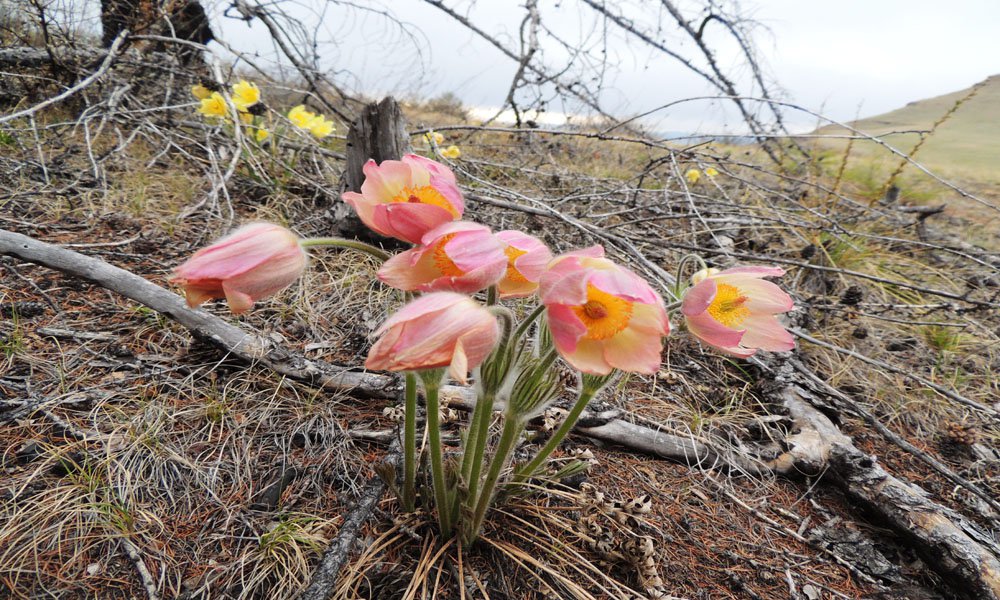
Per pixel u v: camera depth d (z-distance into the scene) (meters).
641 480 0.39
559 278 0.22
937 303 0.68
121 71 0.85
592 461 0.38
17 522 0.29
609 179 0.94
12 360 0.38
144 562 0.29
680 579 0.33
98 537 0.29
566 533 0.34
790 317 0.57
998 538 0.37
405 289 0.24
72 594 0.27
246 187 0.69
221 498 0.33
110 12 0.91
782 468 0.41
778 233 0.81
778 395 0.47
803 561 0.35
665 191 0.73
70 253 0.41
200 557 0.29
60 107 0.82
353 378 0.41
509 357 0.26
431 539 0.32
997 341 0.60
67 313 0.43
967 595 0.32
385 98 0.55
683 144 1.28
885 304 0.63
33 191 0.56
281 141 0.78
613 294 0.21
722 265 0.68
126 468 0.33
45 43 0.78
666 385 0.49
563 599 0.30
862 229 0.85
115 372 0.39
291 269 0.24
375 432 0.38
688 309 0.26
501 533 0.33
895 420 0.50
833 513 0.38
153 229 0.56
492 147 1.12
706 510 0.37
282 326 0.47
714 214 0.84
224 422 0.37
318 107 1.11
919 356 0.59
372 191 0.27
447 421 0.40
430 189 0.28
